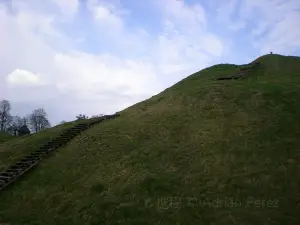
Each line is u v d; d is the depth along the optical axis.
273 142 13.94
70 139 18.58
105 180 13.03
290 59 35.03
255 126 15.68
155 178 12.40
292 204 9.89
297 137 14.06
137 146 15.91
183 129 17.00
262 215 9.49
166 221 9.77
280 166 12.09
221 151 13.94
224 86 23.22
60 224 10.40
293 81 23.17
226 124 16.53
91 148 16.59
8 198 12.53
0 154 18.36
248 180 11.51
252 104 18.47
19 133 42.28
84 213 10.84
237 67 34.62
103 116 24.30
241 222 9.27
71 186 13.04
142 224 9.73
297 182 10.96
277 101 18.19
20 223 10.59
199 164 13.23
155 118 19.59
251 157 13.06
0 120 73.69
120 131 18.34
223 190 11.15
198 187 11.55
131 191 11.80
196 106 20.23
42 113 85.50
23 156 17.33
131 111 23.67
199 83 27.78
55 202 11.94
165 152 14.75
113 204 11.05
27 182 13.77
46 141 19.28
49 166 15.16
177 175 12.59
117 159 14.86
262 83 22.86
